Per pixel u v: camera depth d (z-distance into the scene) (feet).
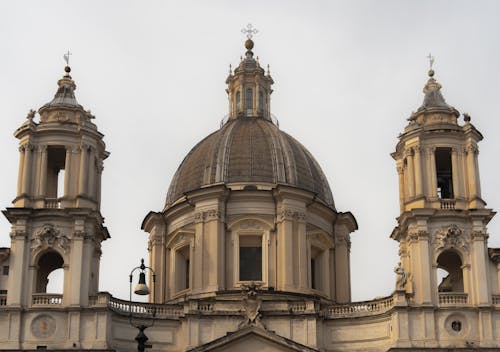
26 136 233.35
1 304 221.46
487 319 220.02
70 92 248.32
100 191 241.35
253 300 220.84
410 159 236.43
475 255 226.17
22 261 222.28
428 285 222.89
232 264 249.55
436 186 234.58
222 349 216.54
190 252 254.27
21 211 224.53
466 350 216.13
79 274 221.46
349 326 229.04
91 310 218.59
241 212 253.03
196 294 244.83
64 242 225.15
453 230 227.40
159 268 263.29
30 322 217.77
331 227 268.41
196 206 255.09
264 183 259.19
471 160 234.99
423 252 225.76
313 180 268.82
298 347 215.51
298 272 247.91
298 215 253.03
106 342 216.13
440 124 238.68
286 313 226.58
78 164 233.55
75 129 234.99
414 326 220.23
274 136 272.51
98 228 233.35
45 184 232.12
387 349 221.05
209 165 264.72
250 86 291.99
